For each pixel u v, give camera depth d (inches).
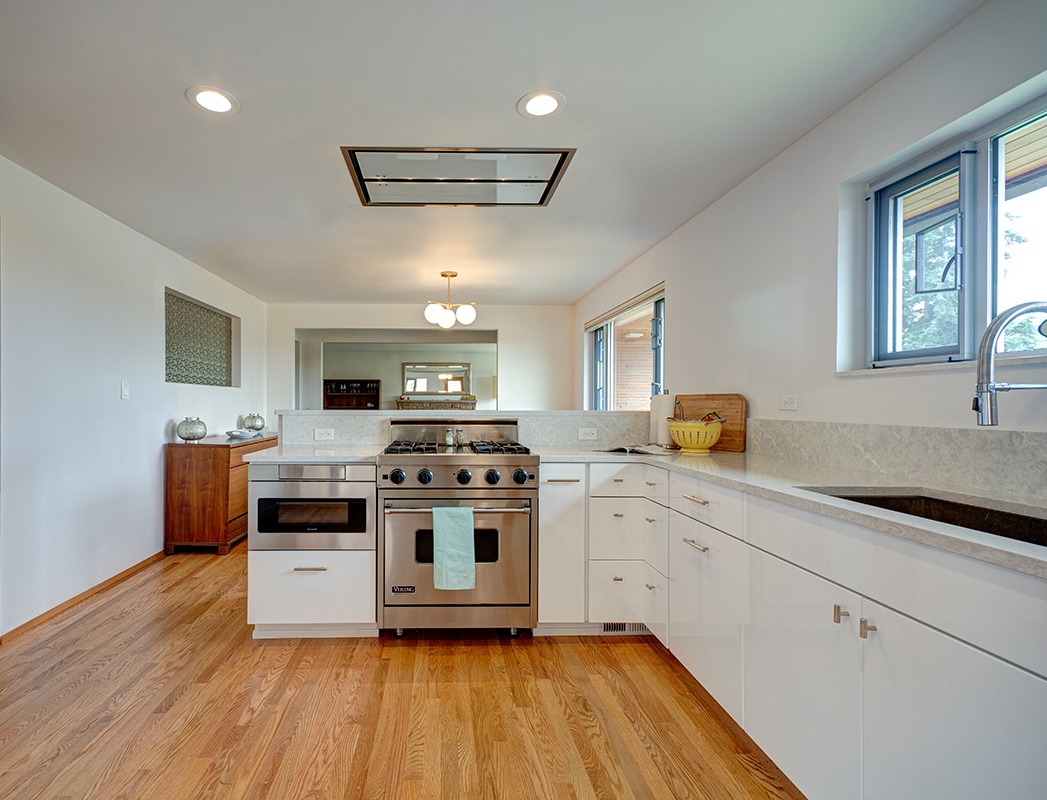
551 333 277.4
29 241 108.9
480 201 128.5
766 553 65.0
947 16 66.0
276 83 79.9
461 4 63.8
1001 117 66.1
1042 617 34.4
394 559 103.0
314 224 144.9
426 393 334.0
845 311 88.0
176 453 161.9
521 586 105.3
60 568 116.6
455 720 77.9
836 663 52.9
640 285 180.1
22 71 76.5
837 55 73.8
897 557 45.7
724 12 65.4
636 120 91.2
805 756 57.4
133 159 104.7
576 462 106.3
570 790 64.1
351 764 68.2
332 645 102.0
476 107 87.0
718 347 127.5
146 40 69.9
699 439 109.7
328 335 278.8
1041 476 57.3
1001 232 67.0
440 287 230.7
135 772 66.0
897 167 81.0
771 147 101.2
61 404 117.4
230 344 232.2
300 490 102.9
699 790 64.2
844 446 85.4
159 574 142.9
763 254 109.3
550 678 90.5
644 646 103.4
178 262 174.7
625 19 66.6
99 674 89.7
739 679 71.0
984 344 49.6
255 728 75.3
